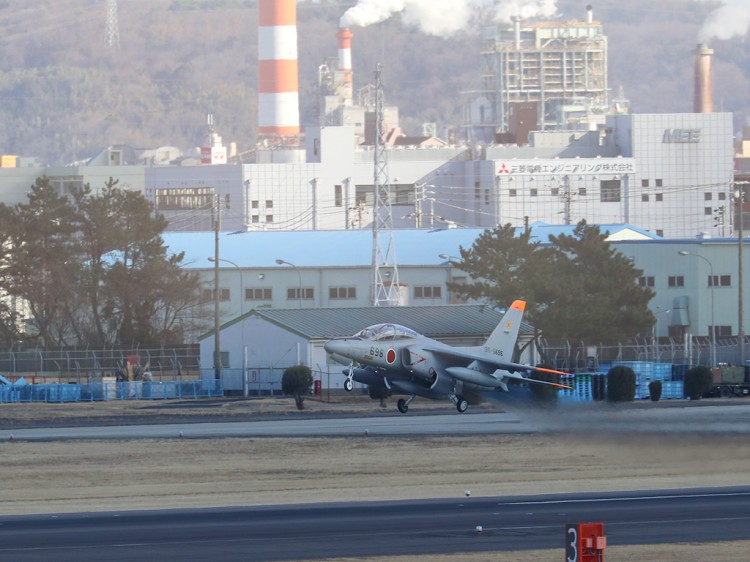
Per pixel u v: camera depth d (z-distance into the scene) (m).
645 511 178.38
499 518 173.25
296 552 150.50
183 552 150.62
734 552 149.50
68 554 149.88
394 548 152.62
